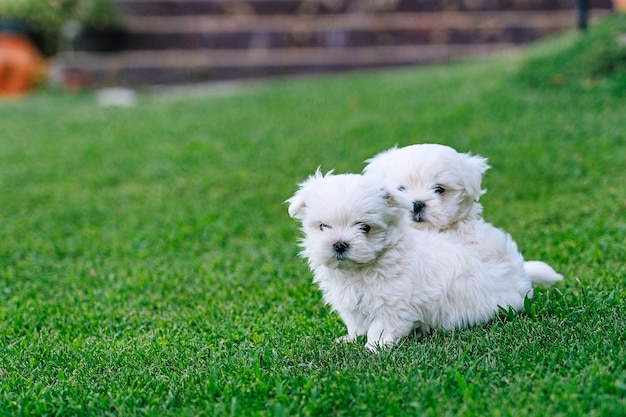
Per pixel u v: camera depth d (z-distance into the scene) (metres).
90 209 2.00
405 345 1.11
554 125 2.20
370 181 1.11
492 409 0.97
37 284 1.55
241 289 1.44
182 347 1.20
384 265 1.12
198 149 2.44
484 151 2.07
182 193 2.07
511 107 2.40
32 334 1.32
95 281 1.55
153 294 1.46
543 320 1.14
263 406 1.01
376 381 1.03
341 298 1.14
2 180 2.26
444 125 2.33
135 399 1.05
